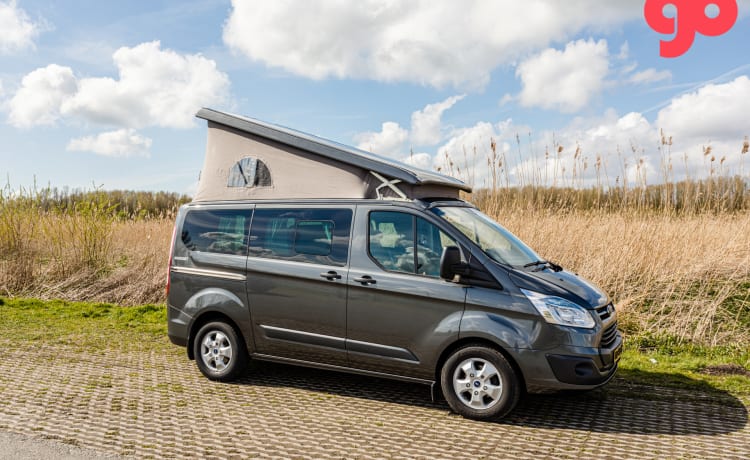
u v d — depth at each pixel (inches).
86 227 496.7
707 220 452.4
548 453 166.2
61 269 476.1
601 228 436.8
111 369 254.5
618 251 392.8
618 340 207.3
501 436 180.1
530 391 188.2
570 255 406.6
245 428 183.9
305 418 195.3
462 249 201.3
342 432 182.1
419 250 207.3
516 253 215.8
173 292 249.9
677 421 193.9
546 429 186.4
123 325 353.4
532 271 200.7
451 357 197.2
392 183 219.9
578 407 208.2
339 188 228.8
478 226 221.5
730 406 209.2
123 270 479.8
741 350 285.4
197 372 255.1
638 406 209.5
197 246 247.0
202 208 250.5
